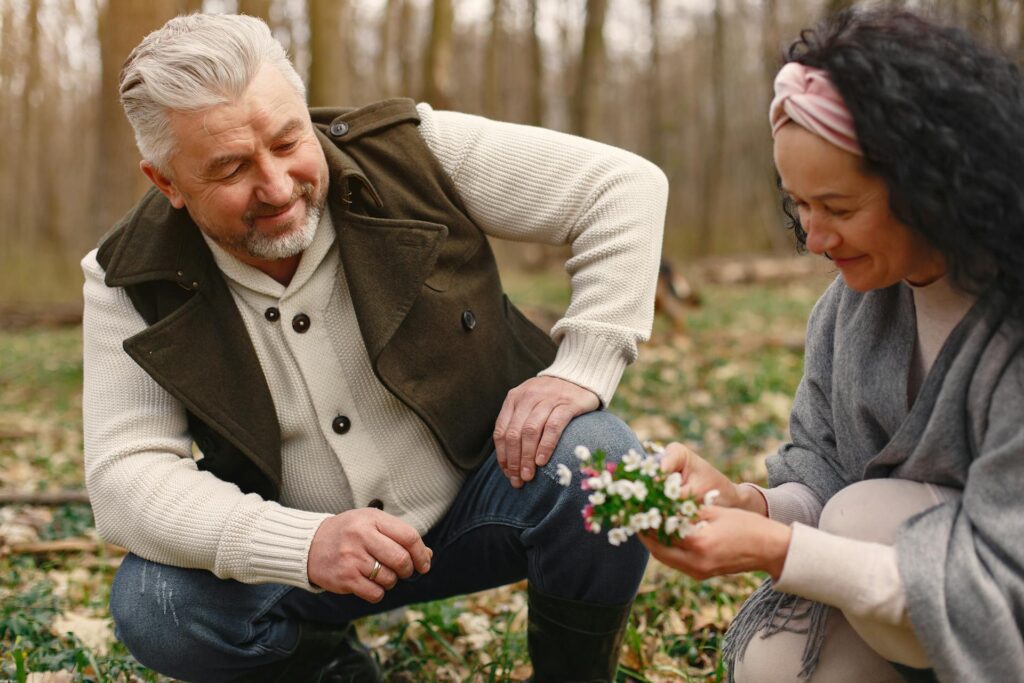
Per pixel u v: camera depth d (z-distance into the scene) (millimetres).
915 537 1496
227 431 1998
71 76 27922
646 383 6590
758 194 28141
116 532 2031
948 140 1369
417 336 2055
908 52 1409
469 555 2203
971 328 1531
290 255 1977
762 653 1812
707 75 31078
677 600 2830
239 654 2059
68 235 28984
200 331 2020
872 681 1742
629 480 1531
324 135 2102
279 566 1894
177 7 7621
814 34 1534
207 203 1889
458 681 2514
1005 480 1476
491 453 2172
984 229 1401
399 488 2127
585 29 15617
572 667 2131
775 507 1825
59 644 2615
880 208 1461
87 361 2109
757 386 6195
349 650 2309
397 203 2092
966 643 1460
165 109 1820
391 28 24922
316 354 2070
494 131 2207
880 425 1721
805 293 13672
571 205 2146
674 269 10664
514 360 2297
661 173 2232
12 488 4410
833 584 1488
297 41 17859
